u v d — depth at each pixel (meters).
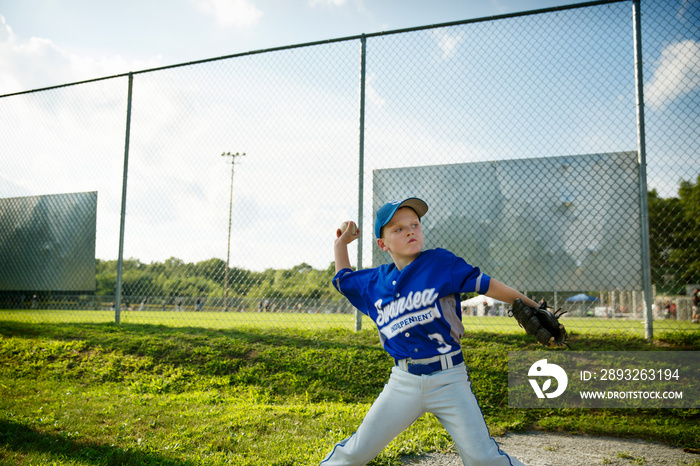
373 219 6.86
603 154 6.12
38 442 3.36
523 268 6.29
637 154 6.01
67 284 8.70
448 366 1.91
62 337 6.81
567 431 4.09
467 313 13.46
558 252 6.18
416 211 2.15
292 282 7.37
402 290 2.02
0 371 5.80
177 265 7.90
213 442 3.40
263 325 7.15
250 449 3.28
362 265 6.67
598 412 4.42
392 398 1.98
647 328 5.75
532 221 6.31
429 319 1.92
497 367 5.24
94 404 4.47
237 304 7.56
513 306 1.85
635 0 6.08
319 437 3.57
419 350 1.94
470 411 1.84
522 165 6.40
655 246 5.93
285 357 5.78
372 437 1.98
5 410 4.20
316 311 7.23
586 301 8.71
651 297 5.81
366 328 6.80
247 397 4.94
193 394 4.96
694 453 3.50
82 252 8.62
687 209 5.84
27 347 6.41
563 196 6.23
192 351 6.05
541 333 1.76
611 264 5.98
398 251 2.08
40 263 8.93
